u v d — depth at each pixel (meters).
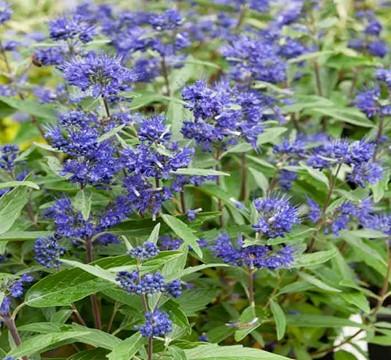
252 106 0.73
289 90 0.88
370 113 0.82
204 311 0.82
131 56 0.89
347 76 1.08
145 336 0.59
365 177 0.74
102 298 0.77
